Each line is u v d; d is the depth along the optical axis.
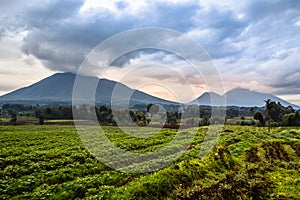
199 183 18.00
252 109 102.00
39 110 124.12
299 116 90.00
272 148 32.03
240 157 26.62
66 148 31.48
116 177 18.88
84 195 15.86
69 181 18.14
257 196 15.49
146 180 16.88
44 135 46.69
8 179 18.36
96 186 17.25
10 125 78.50
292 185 17.81
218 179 19.02
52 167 21.97
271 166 23.28
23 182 17.44
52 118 103.88
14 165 22.53
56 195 15.49
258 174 20.19
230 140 37.84
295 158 27.84
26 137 43.47
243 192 16.00
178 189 16.34
